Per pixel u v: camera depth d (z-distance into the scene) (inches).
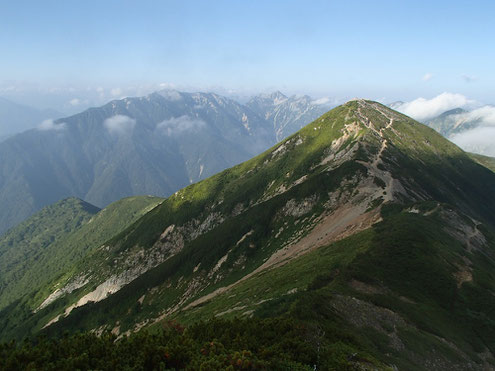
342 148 7037.4
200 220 7549.2
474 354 1990.7
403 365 1520.7
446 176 7204.7
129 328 4717.0
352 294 2126.0
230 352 1182.3
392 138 7677.2
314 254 3447.3
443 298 2461.9
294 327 1473.9
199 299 4407.0
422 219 3671.3
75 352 1074.1
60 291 7450.8
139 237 7687.0
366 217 4333.2
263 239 5236.2
